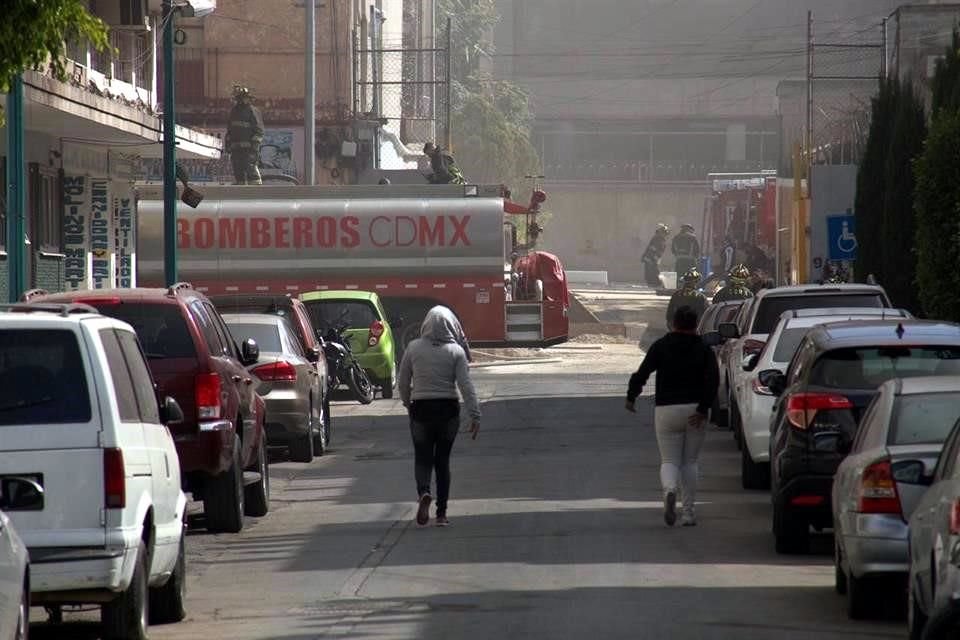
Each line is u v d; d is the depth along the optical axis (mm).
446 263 161375
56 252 132250
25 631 31203
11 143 73750
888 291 107812
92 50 119938
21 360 36656
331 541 57969
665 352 59875
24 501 35719
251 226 160375
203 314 59781
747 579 47781
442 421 60781
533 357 175500
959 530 30359
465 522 61688
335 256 160875
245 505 66000
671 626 40344
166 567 41812
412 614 42812
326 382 95000
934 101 92125
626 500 67438
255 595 47250
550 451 88312
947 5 148625
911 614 34438
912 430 40688
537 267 164625
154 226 158250
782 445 51375
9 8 47344
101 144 134500
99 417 36531
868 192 114562
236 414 59875
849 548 40625
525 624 40781
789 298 83125
